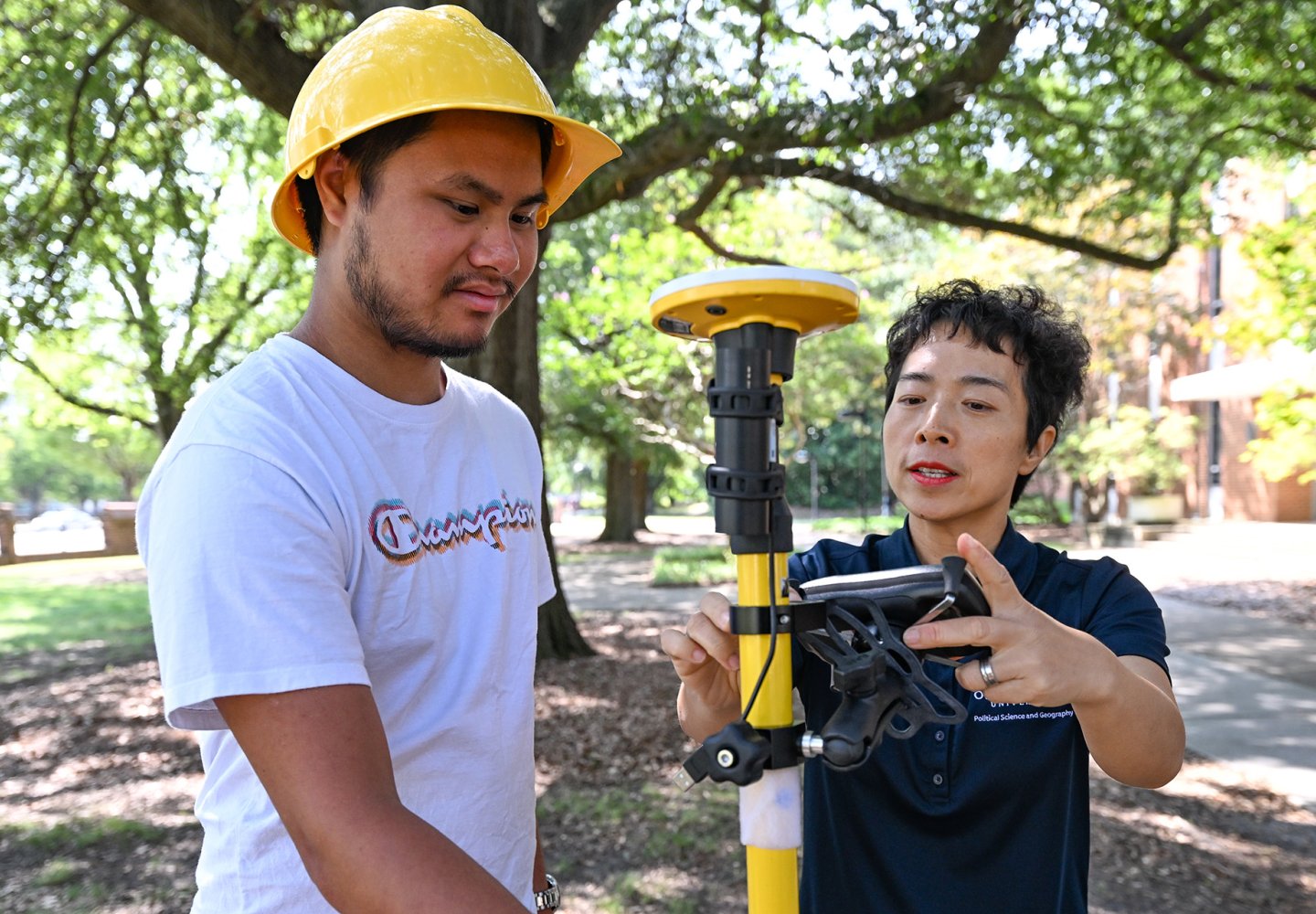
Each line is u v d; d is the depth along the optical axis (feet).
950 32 19.33
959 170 27.58
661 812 13.30
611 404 62.23
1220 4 19.98
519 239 3.70
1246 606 33.37
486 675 3.95
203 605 3.03
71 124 22.50
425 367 4.01
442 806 3.79
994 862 4.11
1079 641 3.18
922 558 4.54
